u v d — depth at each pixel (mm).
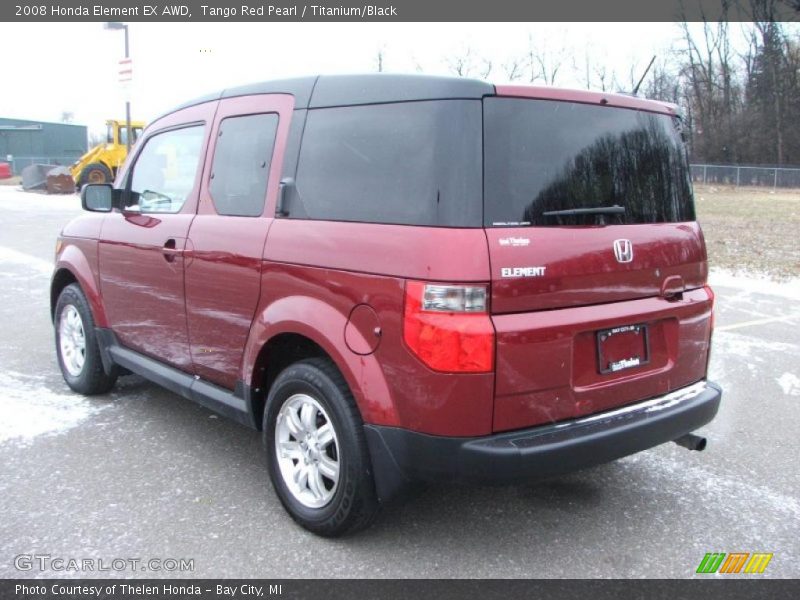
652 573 3092
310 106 3443
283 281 3322
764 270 11609
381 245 2928
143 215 4430
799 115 50656
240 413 3688
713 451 4434
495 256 2750
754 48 53469
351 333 3008
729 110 54938
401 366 2830
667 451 4441
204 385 3980
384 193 3012
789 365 6258
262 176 3609
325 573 3041
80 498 3654
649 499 3787
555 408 2941
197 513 3529
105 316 4879
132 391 5395
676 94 54562
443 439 2777
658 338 3393
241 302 3590
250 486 3838
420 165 2898
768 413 5090
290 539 3307
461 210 2768
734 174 44344
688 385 3580
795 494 3863
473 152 2805
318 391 3168
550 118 3033
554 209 2975
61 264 5203
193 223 3957
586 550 3266
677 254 3457
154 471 3996
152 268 4266
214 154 3963
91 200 4703
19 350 6473
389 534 3369
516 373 2795
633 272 3213
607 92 3291
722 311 8562
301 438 3389
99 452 4242
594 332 3066
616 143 3266
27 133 60719
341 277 3047
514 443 2803
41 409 4953
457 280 2705
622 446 3043
